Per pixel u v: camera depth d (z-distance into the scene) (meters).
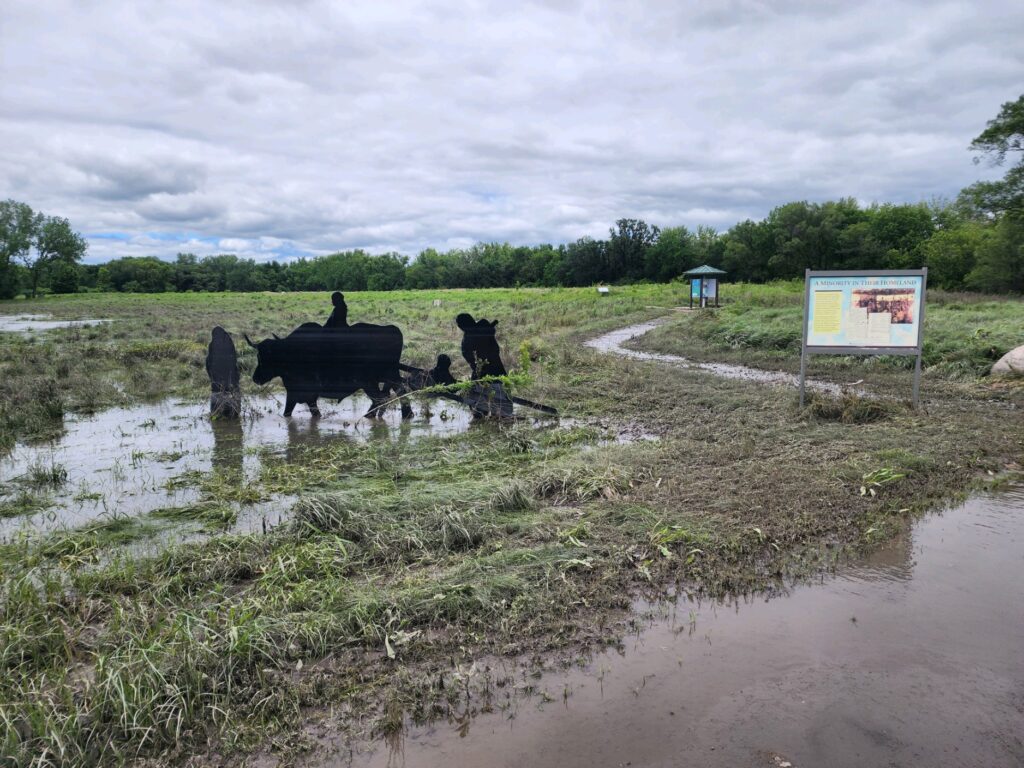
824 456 7.21
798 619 3.99
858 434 8.22
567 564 4.64
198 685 3.30
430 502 5.93
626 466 6.90
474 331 9.99
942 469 6.75
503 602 4.16
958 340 14.27
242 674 3.47
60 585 4.46
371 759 2.92
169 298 62.09
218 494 6.54
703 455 7.38
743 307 29.16
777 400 10.52
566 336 22.70
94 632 3.98
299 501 5.85
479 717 3.18
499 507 5.89
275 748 3.02
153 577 4.63
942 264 49.41
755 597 4.28
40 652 3.74
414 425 9.91
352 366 10.23
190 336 21.97
